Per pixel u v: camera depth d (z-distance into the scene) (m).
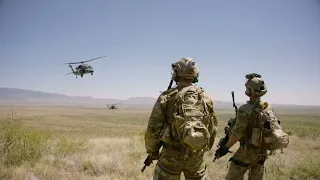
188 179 4.28
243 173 5.29
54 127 55.75
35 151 10.31
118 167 9.26
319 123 83.69
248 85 5.20
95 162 9.56
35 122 71.00
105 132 47.94
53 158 10.37
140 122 96.62
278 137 4.86
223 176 8.52
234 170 5.34
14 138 10.22
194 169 4.21
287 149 17.45
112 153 12.31
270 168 9.66
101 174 8.70
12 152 9.84
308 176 8.59
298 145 19.66
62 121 86.44
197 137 3.77
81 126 64.88
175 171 4.08
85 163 9.70
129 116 154.38
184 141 3.83
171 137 4.07
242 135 5.12
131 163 10.13
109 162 9.65
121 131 51.88
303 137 25.73
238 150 5.36
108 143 18.72
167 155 4.10
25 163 9.38
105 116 145.38
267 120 4.99
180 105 4.05
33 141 10.42
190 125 3.84
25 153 10.01
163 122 4.17
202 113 4.02
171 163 4.06
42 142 11.27
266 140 4.93
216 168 9.68
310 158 11.22
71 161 10.19
